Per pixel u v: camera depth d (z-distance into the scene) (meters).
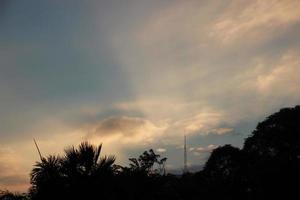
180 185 48.53
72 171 18.72
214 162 57.50
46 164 18.84
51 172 18.64
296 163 47.03
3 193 23.55
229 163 55.88
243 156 54.62
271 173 47.00
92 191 18.42
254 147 53.72
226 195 53.25
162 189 21.41
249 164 53.81
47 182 18.30
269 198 47.50
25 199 23.14
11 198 23.50
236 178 54.06
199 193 51.47
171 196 22.84
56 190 18.20
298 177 46.22
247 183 52.81
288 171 46.47
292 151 48.78
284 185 46.41
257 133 53.19
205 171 57.56
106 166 19.19
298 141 48.69
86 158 18.94
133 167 20.69
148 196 20.00
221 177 55.31
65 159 19.11
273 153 51.12
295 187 46.00
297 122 49.44
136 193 19.52
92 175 18.64
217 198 53.41
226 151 56.19
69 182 18.41
